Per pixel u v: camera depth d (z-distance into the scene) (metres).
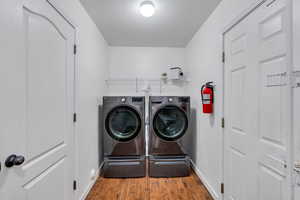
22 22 0.99
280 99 1.08
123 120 2.64
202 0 1.89
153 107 2.60
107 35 2.92
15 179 0.93
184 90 3.54
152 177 2.60
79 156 1.86
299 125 0.93
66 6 1.56
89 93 2.20
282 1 1.05
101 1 1.91
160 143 2.60
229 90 1.73
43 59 1.20
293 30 0.95
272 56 1.15
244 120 1.48
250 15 1.38
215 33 2.04
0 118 0.84
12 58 0.91
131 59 3.49
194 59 2.90
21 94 0.98
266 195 1.22
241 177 1.53
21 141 0.98
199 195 2.13
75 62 1.77
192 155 2.93
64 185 1.54
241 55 1.51
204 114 2.39
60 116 1.46
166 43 3.33
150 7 1.93
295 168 0.92
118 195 2.12
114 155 2.56
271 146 1.16
